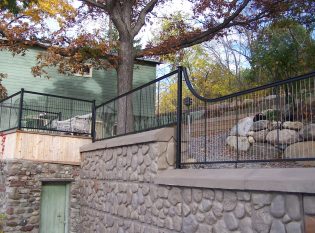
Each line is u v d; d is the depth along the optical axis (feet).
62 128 33.27
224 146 18.02
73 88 54.44
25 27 40.45
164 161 18.69
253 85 52.24
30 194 29.89
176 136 18.84
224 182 13.65
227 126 18.11
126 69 41.39
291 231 10.94
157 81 21.74
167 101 21.09
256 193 12.34
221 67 95.50
